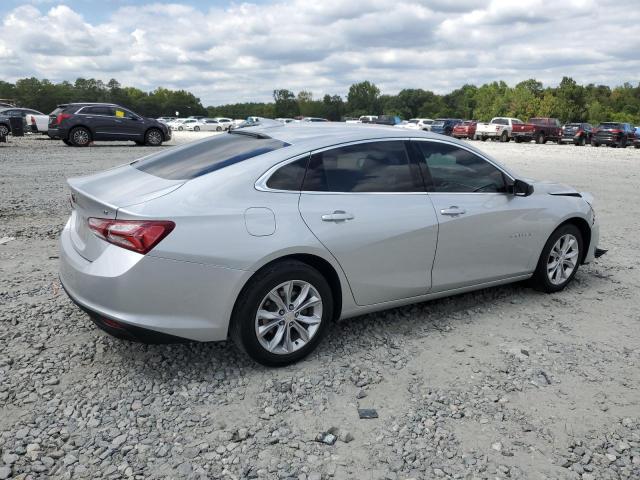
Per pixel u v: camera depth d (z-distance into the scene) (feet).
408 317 15.24
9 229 23.89
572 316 15.65
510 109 307.37
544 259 16.83
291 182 12.10
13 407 10.36
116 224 10.66
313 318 12.35
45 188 35.37
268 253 11.32
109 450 9.25
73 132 71.20
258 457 9.23
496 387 11.63
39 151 63.00
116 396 10.87
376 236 12.85
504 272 15.92
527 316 15.55
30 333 13.41
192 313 11.02
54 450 9.20
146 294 10.60
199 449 9.37
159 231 10.53
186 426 10.00
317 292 12.19
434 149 14.49
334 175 12.71
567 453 9.59
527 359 12.91
